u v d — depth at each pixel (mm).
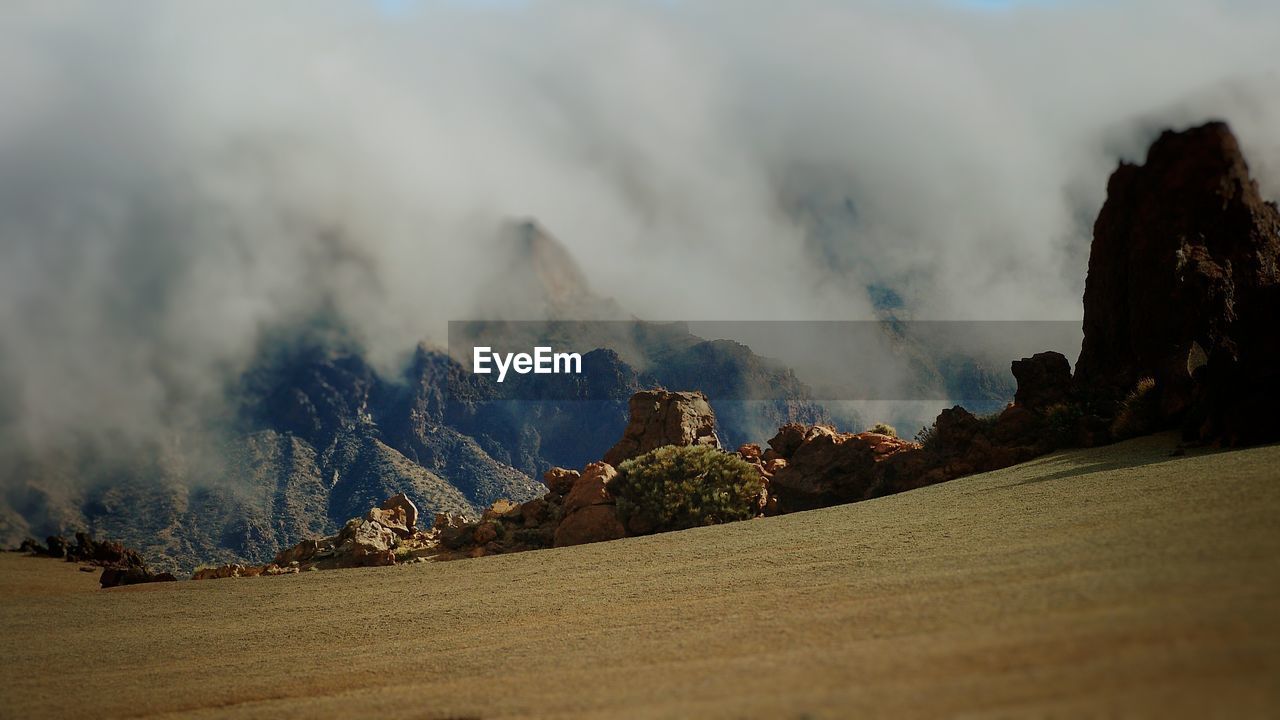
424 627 16922
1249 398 20109
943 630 10078
